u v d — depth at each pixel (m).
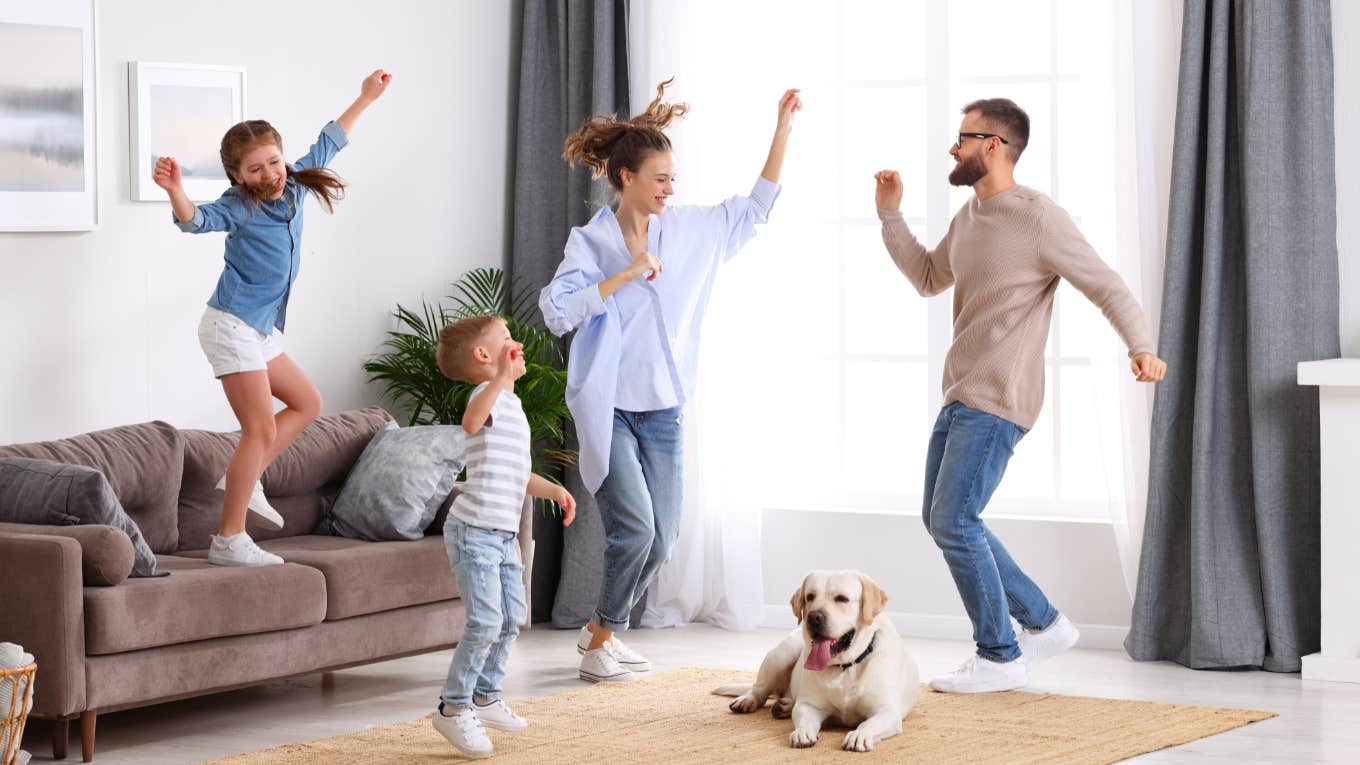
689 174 5.94
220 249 5.30
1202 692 4.72
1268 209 5.04
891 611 5.78
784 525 5.95
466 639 3.90
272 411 4.60
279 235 4.61
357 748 3.99
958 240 4.66
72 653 3.86
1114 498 5.37
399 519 4.93
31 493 4.14
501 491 3.96
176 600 4.07
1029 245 4.48
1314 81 5.03
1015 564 4.69
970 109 4.58
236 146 4.53
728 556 5.89
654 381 4.75
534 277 6.29
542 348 5.93
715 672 4.98
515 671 5.08
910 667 4.20
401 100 5.90
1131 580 5.34
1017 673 4.62
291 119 5.50
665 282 4.79
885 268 8.41
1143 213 5.27
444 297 6.10
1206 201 5.14
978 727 4.15
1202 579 5.10
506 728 4.09
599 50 6.08
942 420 4.66
